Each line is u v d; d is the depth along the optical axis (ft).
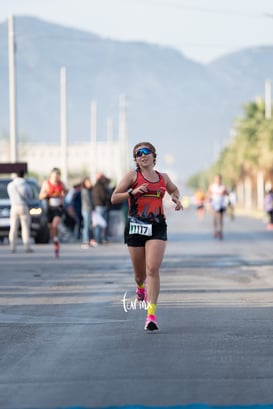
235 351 64.95
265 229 260.62
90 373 58.75
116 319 79.92
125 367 60.23
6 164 195.83
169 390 54.19
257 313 82.74
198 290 99.96
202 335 71.41
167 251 160.66
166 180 74.90
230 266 129.18
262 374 57.72
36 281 111.14
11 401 52.44
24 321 79.25
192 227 280.92
